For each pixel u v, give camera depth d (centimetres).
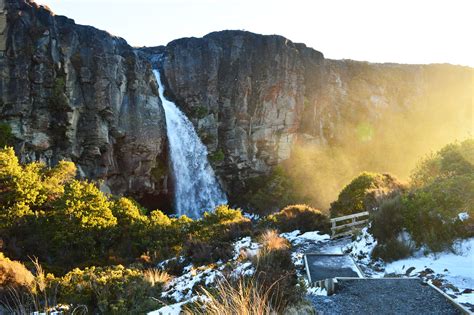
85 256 1533
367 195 1565
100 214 1716
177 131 3828
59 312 751
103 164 3081
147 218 1853
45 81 2756
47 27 2798
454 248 812
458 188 910
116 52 3170
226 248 1288
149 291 917
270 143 4366
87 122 2972
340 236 1355
